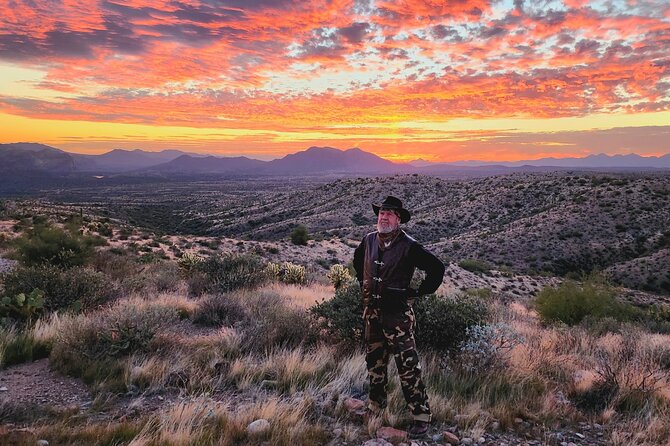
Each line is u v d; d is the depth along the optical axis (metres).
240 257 13.36
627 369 5.41
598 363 6.11
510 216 80.50
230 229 110.75
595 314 13.37
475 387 4.80
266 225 107.38
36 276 7.60
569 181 87.00
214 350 5.60
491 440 3.64
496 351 5.30
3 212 39.59
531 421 4.05
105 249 23.38
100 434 3.29
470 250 62.94
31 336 5.72
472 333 5.39
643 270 48.78
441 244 68.06
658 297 39.22
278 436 3.39
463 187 110.31
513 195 89.06
